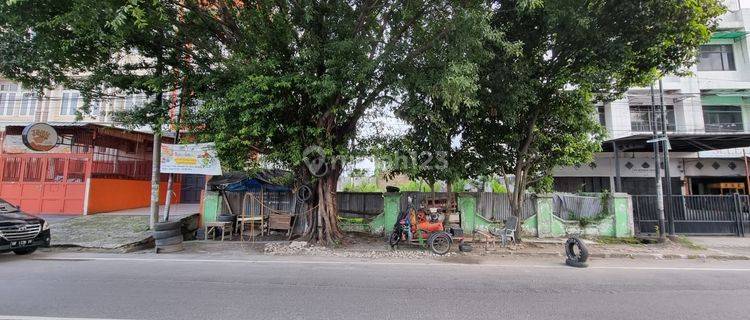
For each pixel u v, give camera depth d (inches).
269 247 406.3
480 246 422.9
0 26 343.0
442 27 339.6
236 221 514.3
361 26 379.2
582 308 201.5
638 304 210.1
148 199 718.5
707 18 344.5
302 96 390.3
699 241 457.4
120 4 279.9
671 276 286.4
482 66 363.6
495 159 474.3
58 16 289.6
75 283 246.8
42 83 402.0
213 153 452.1
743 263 353.1
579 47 376.2
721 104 762.8
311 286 244.1
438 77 325.7
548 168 500.4
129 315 182.9
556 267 321.1
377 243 443.8
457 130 467.8
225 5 389.1
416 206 481.4
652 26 333.4
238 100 337.4
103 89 475.5
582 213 529.0
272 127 368.8
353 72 337.1
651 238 466.3
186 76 400.8
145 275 273.3
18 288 232.7
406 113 398.3
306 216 459.5
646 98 754.2
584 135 480.4
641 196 504.4
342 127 442.3
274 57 357.1
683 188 740.0
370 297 218.7
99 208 613.6
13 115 839.1
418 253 382.3
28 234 351.9
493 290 238.2
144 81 397.4
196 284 247.0
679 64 374.0
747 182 708.0
